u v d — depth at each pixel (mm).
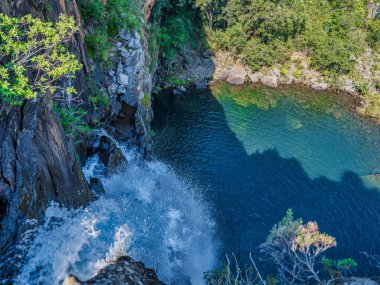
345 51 51156
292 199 29922
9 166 11703
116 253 13438
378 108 46531
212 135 37156
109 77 25172
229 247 24406
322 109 46219
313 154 36500
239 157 34219
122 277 9359
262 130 39500
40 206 13172
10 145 11797
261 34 52562
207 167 32062
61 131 15508
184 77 46812
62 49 12258
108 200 19578
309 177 32906
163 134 36062
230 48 51906
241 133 38312
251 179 31438
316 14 56094
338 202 30219
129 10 28453
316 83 51875
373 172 34688
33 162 12688
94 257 13844
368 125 43656
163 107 41125
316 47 52938
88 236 14898
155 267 17438
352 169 34844
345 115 45406
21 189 12062
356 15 55719
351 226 27922
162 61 44625
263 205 28734
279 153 35781
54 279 12398
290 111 44500
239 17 50062
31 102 12898
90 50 23078
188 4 49469
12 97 11344
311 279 20891
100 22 24094
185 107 42031
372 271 24172
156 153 32500
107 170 22453
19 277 11711
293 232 18609
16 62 11609
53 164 14164
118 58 25859
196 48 51000
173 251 20297
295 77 52156
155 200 24000
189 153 33750
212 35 51969
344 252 25531
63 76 17578
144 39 31078
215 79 49125
